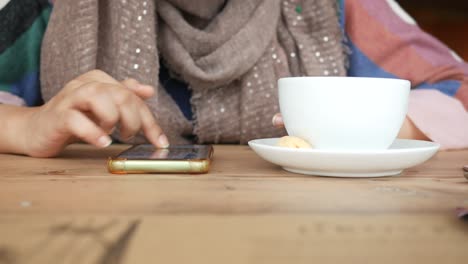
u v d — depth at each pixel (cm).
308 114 54
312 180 51
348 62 103
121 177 51
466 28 237
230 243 34
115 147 77
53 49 88
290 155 52
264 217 38
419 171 57
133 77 88
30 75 91
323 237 35
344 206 41
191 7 93
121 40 88
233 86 98
